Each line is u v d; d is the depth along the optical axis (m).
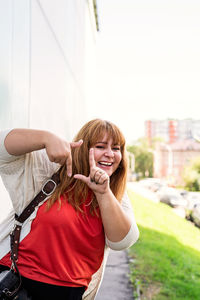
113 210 1.17
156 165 35.84
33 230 1.19
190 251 6.09
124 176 1.48
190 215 10.18
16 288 1.13
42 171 1.24
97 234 1.25
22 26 1.87
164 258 5.16
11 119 1.66
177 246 6.32
